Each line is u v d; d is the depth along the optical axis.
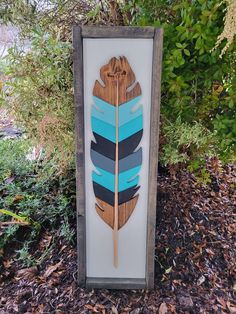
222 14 1.09
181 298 1.21
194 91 1.29
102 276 1.23
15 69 1.30
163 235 1.43
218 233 1.48
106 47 1.00
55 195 1.58
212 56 1.15
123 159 1.10
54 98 1.34
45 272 1.32
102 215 1.16
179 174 1.70
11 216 1.47
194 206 1.58
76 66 1.01
